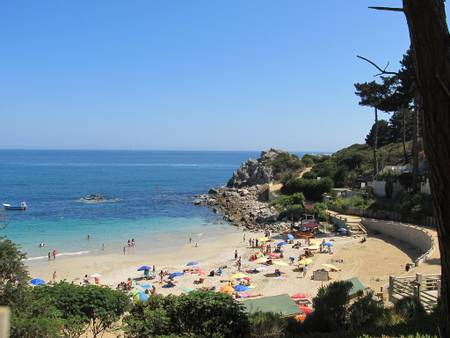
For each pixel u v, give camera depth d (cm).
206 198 11175
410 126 9725
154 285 4172
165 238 6612
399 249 4712
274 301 2778
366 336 1079
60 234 6800
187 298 1574
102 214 8944
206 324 1518
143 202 10869
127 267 4922
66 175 19838
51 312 1437
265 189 10200
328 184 8206
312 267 4409
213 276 4409
